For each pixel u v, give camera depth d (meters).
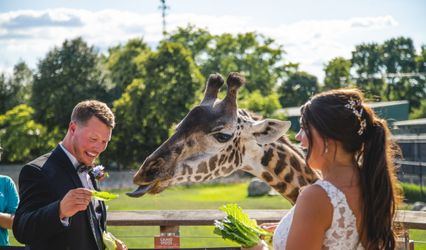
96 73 53.06
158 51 44.03
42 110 50.78
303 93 68.75
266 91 64.31
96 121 3.83
